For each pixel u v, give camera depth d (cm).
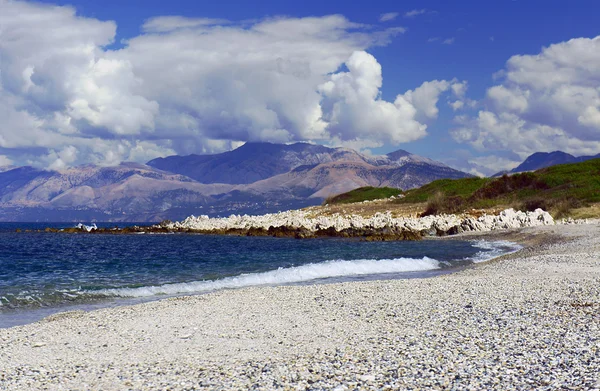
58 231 12031
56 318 1839
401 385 923
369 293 2152
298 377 1003
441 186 10394
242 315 1780
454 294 2020
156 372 1098
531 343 1178
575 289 1984
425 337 1314
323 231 7350
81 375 1098
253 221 9431
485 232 6284
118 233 10681
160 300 2230
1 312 2167
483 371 979
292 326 1570
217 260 4484
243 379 1005
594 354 1056
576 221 6278
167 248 6247
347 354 1170
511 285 2194
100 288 2792
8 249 6425
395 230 6694
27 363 1218
